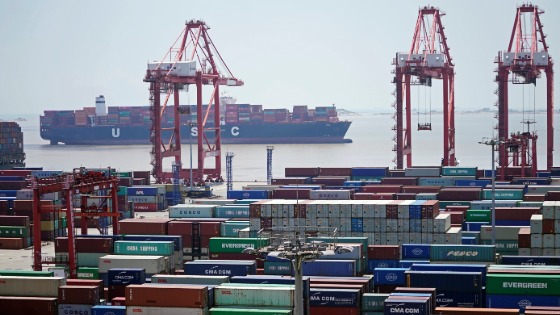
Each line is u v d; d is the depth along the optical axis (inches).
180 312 6766.7
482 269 7495.1
